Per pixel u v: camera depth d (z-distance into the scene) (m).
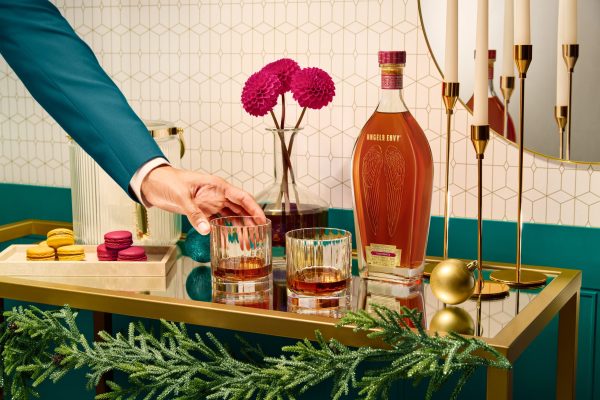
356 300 1.33
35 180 2.01
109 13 1.88
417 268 1.40
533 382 1.61
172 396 1.67
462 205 1.64
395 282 1.41
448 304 1.30
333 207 1.74
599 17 1.46
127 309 1.31
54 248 1.56
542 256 1.58
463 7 1.55
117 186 1.57
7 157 2.04
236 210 1.41
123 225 1.58
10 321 1.41
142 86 1.88
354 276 1.48
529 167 1.57
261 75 1.50
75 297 1.35
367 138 1.37
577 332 1.47
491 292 1.34
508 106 1.55
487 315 1.24
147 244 1.59
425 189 1.37
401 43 1.63
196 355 1.66
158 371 1.23
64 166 1.98
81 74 1.30
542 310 1.22
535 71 1.52
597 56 1.47
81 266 1.49
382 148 1.36
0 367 1.43
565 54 1.48
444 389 1.63
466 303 1.30
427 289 1.39
